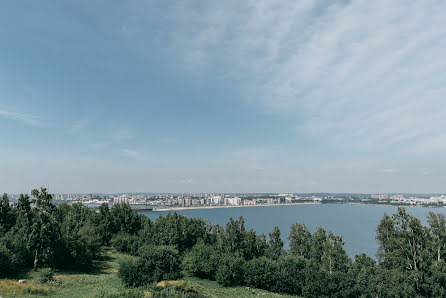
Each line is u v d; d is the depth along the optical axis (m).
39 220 54.25
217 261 65.62
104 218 102.50
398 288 52.56
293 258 64.62
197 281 62.84
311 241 81.94
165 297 33.94
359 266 64.81
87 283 46.50
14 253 51.78
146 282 43.75
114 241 92.25
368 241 167.88
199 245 73.94
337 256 63.91
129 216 104.44
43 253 52.91
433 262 54.00
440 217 60.56
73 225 70.00
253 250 82.38
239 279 63.72
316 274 58.03
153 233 91.25
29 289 36.91
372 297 54.47
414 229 58.41
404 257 59.25
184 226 92.50
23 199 59.22
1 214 75.44
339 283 55.28
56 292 38.94
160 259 47.19
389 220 70.25
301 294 60.09
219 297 46.91
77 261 59.25
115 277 52.72
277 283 60.69
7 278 44.31
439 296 50.84
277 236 87.81
